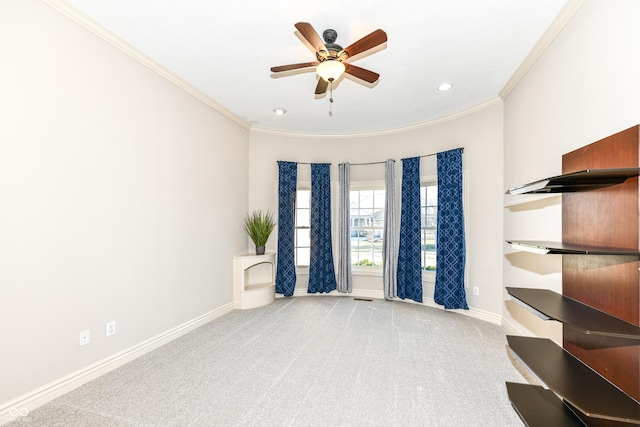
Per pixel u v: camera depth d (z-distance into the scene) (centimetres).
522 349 194
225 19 223
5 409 179
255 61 283
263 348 287
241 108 396
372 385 220
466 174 391
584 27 191
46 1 198
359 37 245
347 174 494
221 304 393
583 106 192
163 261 298
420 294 431
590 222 175
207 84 328
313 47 218
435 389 215
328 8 209
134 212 266
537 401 183
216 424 178
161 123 297
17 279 184
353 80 315
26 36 189
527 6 206
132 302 263
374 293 486
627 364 144
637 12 147
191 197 339
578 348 182
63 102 210
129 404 197
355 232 514
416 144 451
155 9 212
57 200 206
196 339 309
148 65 279
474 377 231
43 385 197
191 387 218
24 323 188
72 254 215
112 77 246
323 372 240
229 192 416
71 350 214
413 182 442
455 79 312
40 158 196
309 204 515
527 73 279
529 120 275
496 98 355
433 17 218
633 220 143
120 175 253
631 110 151
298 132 499
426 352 276
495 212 358
